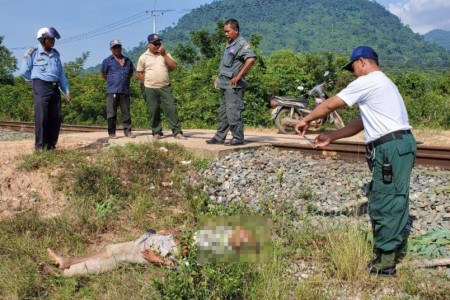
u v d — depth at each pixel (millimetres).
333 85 20312
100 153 8125
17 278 4613
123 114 9906
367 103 4449
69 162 7480
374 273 4406
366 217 5574
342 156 8383
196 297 3930
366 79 4441
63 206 6672
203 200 6309
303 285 4219
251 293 4055
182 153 8172
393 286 4219
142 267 4777
